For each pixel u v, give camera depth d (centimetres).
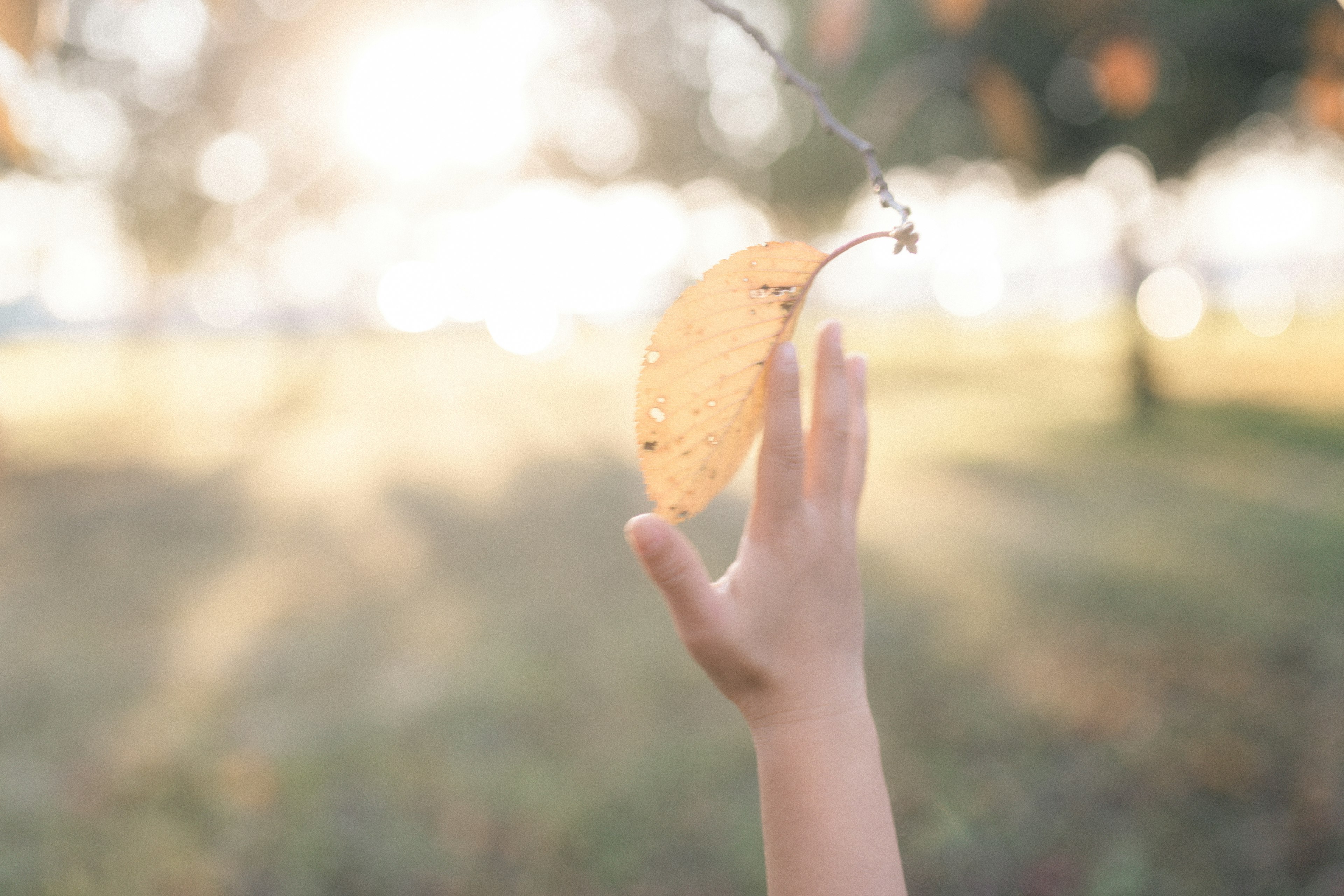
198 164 1379
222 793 354
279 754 386
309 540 774
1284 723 362
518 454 1262
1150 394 1291
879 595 553
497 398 2153
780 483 84
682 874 301
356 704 435
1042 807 322
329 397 2270
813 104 62
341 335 2798
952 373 2223
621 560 666
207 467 1236
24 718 428
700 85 1341
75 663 498
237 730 410
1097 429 1176
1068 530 695
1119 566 589
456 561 686
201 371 3023
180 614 584
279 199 1527
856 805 85
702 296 58
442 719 414
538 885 299
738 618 84
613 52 1323
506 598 589
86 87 1070
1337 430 1035
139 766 377
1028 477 906
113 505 961
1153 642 457
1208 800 318
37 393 2317
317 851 318
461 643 511
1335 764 328
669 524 63
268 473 1159
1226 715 375
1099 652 448
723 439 62
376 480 1076
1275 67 780
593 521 805
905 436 1218
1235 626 469
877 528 723
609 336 3073
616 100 1385
